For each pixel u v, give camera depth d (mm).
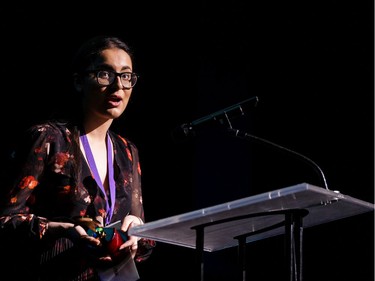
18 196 7879
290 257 6609
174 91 16312
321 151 16844
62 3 14711
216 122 8125
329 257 16312
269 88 17422
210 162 16469
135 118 15906
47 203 8125
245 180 16844
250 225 7441
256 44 17438
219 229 7387
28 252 7855
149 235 7266
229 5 17359
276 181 17000
